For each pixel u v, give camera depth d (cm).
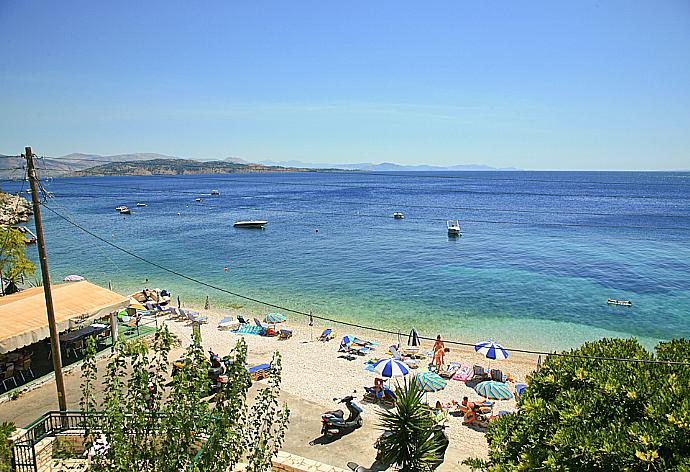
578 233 7944
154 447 896
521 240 7238
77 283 2545
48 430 1478
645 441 733
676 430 740
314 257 6075
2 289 3503
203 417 907
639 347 1095
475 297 4175
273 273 5178
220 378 1973
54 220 10231
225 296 4250
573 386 999
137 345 968
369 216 10781
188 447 906
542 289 4419
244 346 1020
